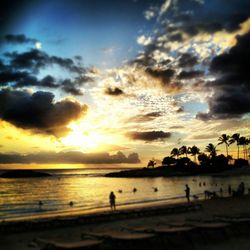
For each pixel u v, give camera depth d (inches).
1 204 1776.6
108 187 3203.7
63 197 2181.3
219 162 6250.0
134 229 559.2
